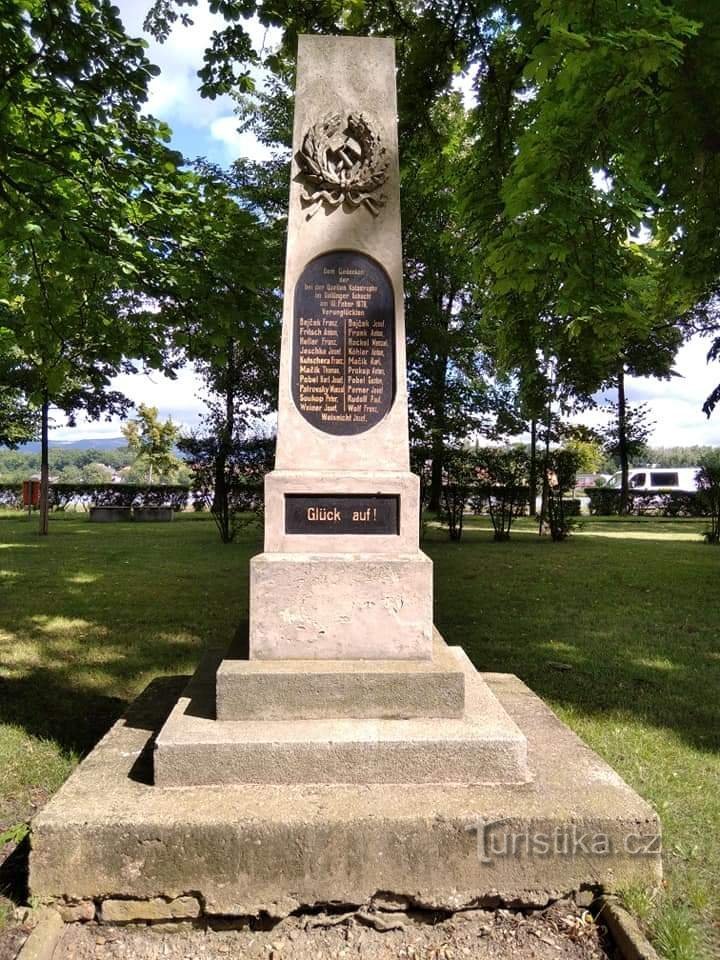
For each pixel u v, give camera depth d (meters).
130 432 46.22
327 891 2.61
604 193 6.69
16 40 5.02
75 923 2.59
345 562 3.39
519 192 6.62
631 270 8.85
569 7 5.61
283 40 7.67
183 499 30.66
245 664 3.30
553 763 3.21
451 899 2.63
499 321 11.87
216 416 15.51
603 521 25.27
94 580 9.55
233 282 6.05
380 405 3.75
